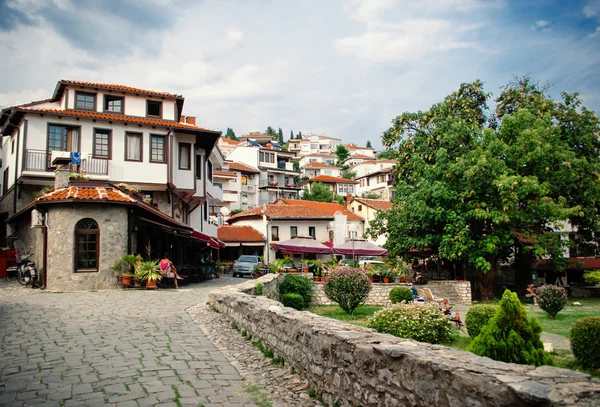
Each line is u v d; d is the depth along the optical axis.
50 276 18.19
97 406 5.58
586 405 2.85
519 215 25.86
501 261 31.27
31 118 24.84
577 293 30.95
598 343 8.54
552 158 27.30
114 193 19.94
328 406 5.80
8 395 5.93
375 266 27.42
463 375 3.65
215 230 41.38
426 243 27.61
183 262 31.16
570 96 31.42
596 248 31.98
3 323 10.83
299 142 149.00
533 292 21.73
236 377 7.09
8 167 29.19
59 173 20.62
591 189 28.56
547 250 27.02
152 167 26.84
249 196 74.56
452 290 26.55
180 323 11.30
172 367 7.39
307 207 53.84
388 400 4.56
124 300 15.18
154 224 20.89
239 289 14.36
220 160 38.91
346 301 19.25
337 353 5.64
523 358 6.19
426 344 4.89
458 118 29.39
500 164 26.08
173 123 28.42
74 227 18.48
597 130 30.59
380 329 11.46
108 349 8.40
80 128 25.75
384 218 31.91
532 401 3.05
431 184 27.58
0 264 22.88
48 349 8.36
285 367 7.50
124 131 26.59
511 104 32.12
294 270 28.03
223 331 10.60
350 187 94.81
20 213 21.56
